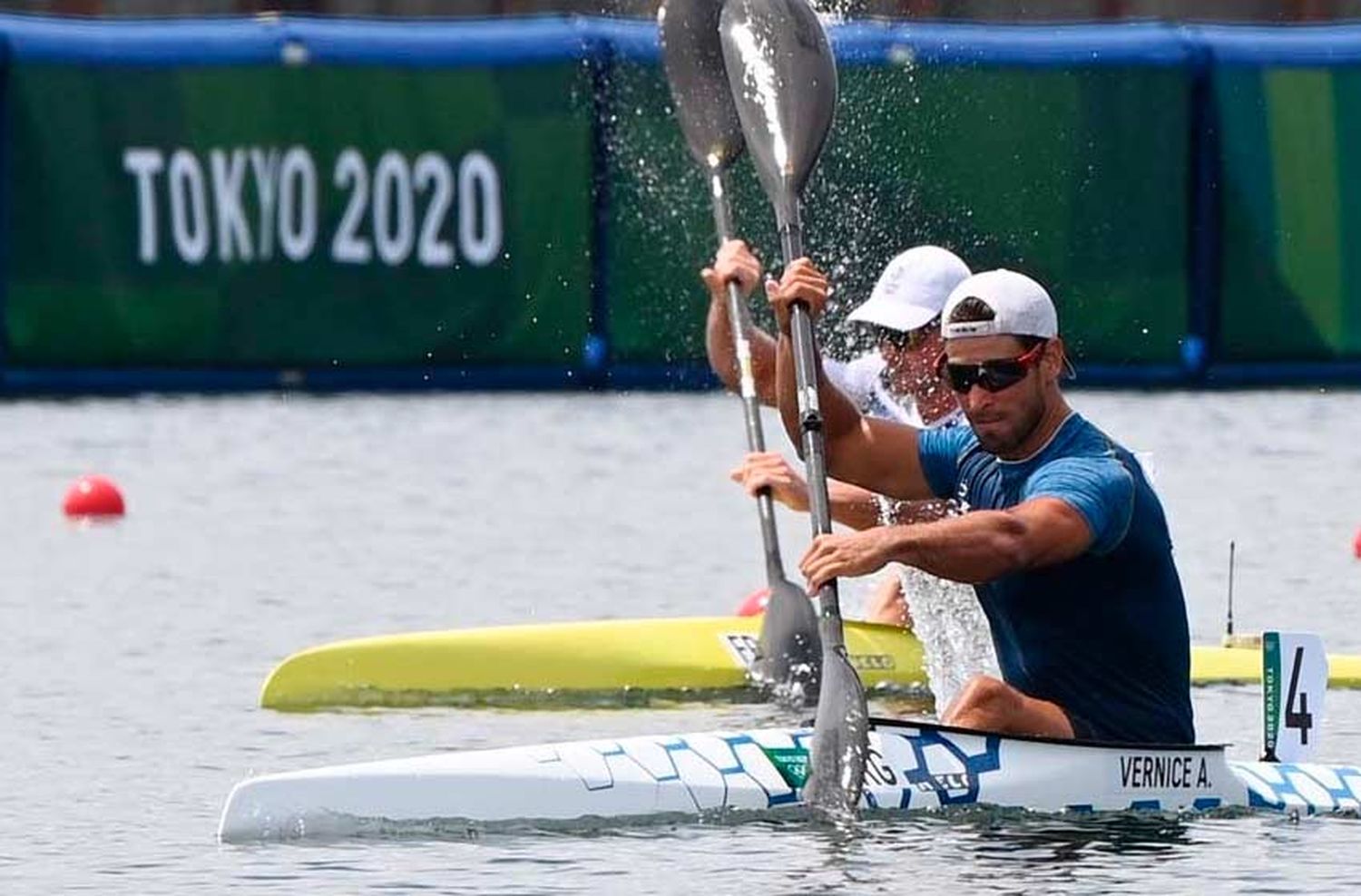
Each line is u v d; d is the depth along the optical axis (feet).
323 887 82.64
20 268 249.34
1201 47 262.06
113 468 210.38
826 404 101.14
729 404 253.65
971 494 98.68
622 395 259.80
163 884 83.71
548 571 161.89
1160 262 263.29
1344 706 121.49
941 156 247.50
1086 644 95.86
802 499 124.77
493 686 126.00
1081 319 262.06
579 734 114.83
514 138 258.37
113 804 97.60
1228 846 88.79
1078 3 302.86
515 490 199.11
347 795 89.76
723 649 130.11
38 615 145.59
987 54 249.55
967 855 86.74
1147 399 256.93
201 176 252.62
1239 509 189.26
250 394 256.93
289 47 253.24
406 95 256.11
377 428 235.61
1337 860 86.94
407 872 84.28
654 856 86.28
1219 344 267.18
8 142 247.50
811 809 92.48
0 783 101.81
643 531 179.93
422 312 258.98
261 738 112.57
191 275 253.65
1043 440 95.66
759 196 240.94
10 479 203.82
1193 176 263.70
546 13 314.14
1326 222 268.21
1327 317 269.23
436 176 257.55
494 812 90.43
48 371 251.60
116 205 250.78
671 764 92.73
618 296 261.65
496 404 253.03
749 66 117.29
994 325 94.12
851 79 242.78
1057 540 92.79
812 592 93.66
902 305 120.37
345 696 122.62
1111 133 259.39
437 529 180.14
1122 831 90.74
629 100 258.57
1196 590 155.63
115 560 166.20
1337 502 193.16
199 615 145.69
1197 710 119.24
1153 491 96.37
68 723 115.14
